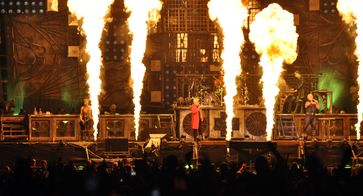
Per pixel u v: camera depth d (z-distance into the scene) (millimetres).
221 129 51125
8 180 20453
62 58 56031
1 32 56000
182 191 17406
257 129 51250
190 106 50812
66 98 55906
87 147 48469
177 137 50844
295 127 51188
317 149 47312
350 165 45281
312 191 17719
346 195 18828
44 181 21031
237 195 18438
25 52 56000
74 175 20984
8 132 50781
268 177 18141
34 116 50031
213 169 20219
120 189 17688
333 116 50688
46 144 48656
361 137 50781
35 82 56000
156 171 20469
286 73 56094
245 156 45562
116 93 56031
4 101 53906
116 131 50875
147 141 47906
